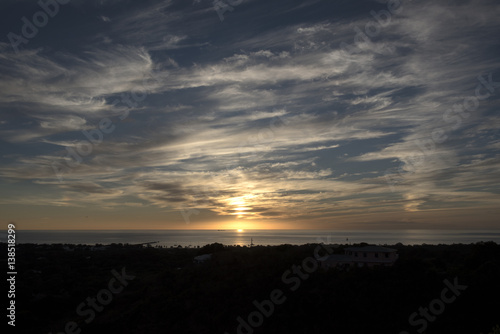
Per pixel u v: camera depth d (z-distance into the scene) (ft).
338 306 124.26
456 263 175.73
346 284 135.95
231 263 185.68
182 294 153.48
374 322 115.03
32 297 180.24
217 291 149.48
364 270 143.54
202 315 134.31
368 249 169.99
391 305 120.47
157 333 128.16
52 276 222.69
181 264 265.54
